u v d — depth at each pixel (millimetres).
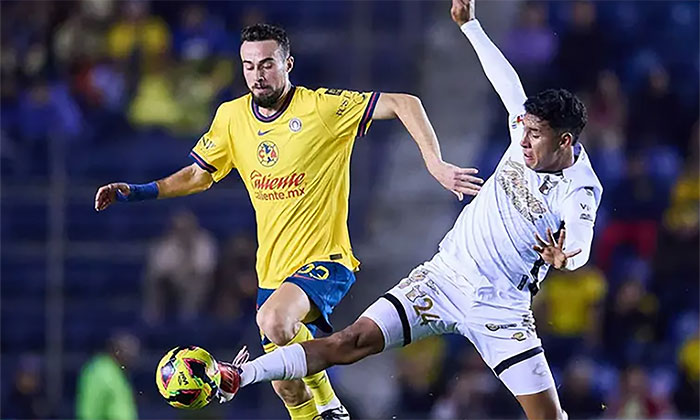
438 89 62250
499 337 26359
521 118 26734
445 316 26438
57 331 53812
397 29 63812
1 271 56250
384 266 56625
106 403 48688
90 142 59969
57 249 55156
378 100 27641
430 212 57656
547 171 26031
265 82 27250
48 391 52969
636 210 56844
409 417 52312
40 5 62250
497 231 26234
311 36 63188
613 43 63562
